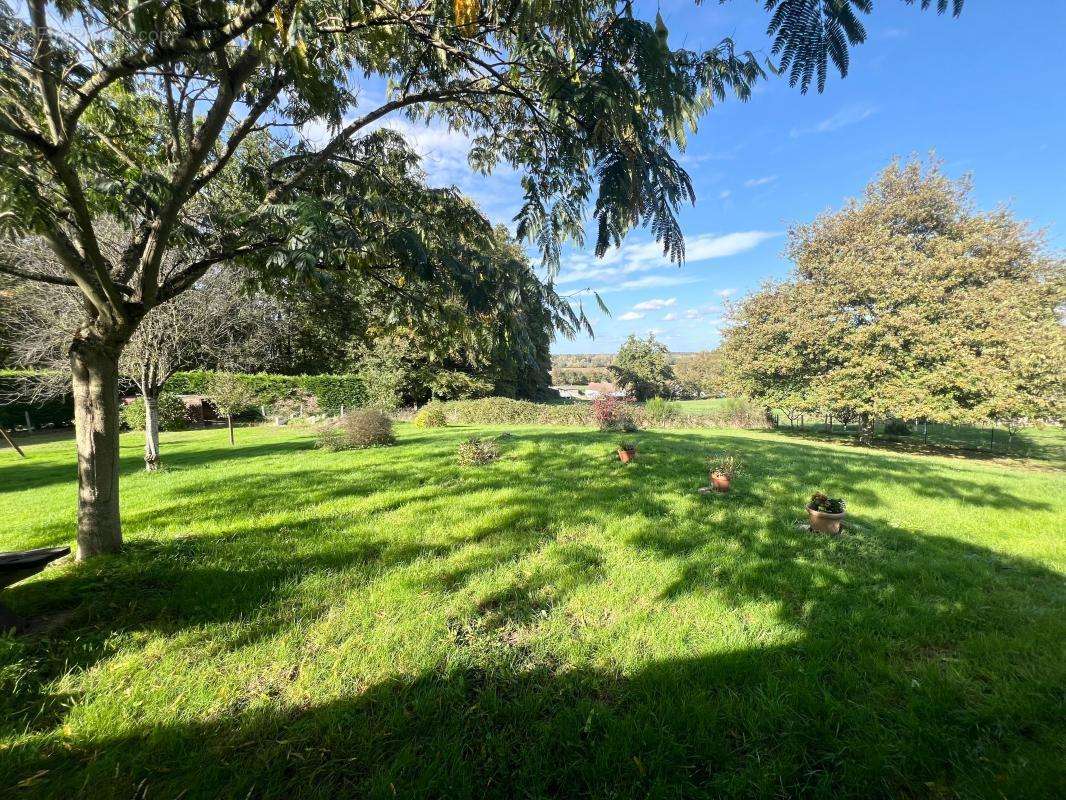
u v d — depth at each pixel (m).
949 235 17.00
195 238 3.37
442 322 3.65
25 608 2.90
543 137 2.90
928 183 17.56
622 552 3.90
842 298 16.42
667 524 4.63
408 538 4.26
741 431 19.69
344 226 2.49
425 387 23.66
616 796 1.69
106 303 3.29
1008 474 8.72
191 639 2.63
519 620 2.86
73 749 1.84
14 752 1.80
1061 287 14.15
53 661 2.39
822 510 4.45
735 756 1.84
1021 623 2.84
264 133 4.31
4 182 2.26
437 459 8.45
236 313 8.65
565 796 1.70
